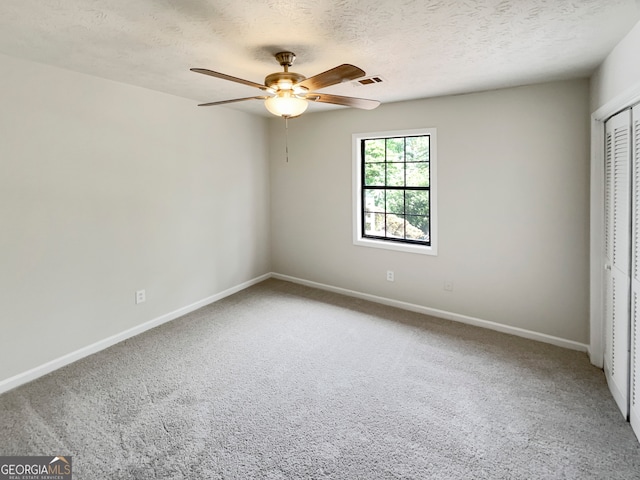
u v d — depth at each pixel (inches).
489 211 134.9
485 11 69.7
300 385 101.7
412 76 112.7
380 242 165.2
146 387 100.5
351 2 65.9
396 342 128.0
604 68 96.9
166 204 142.9
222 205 170.2
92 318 119.6
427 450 77.2
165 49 90.3
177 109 144.3
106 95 118.8
